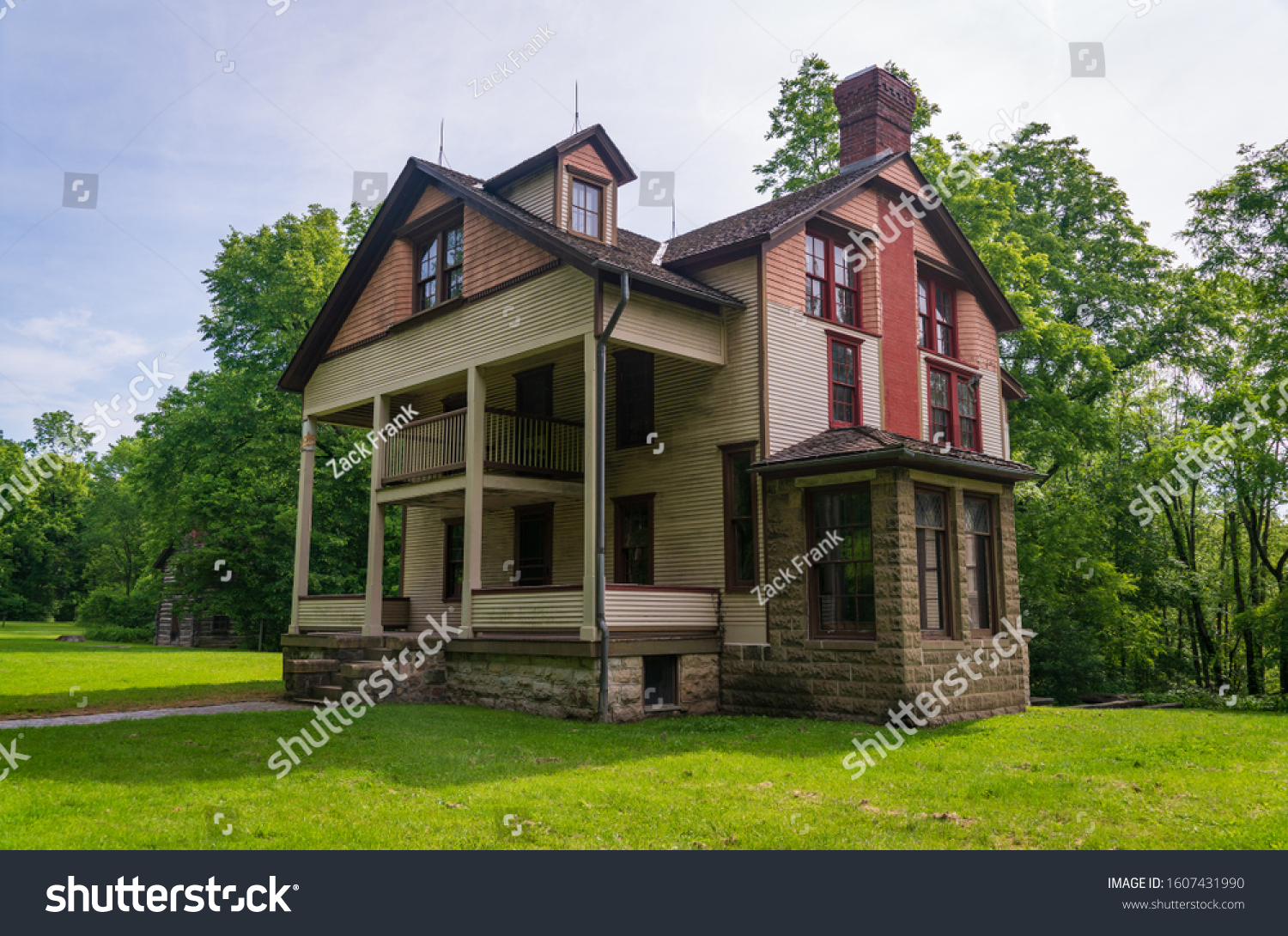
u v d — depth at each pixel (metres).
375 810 7.01
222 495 32.59
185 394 35.50
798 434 14.69
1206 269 23.16
